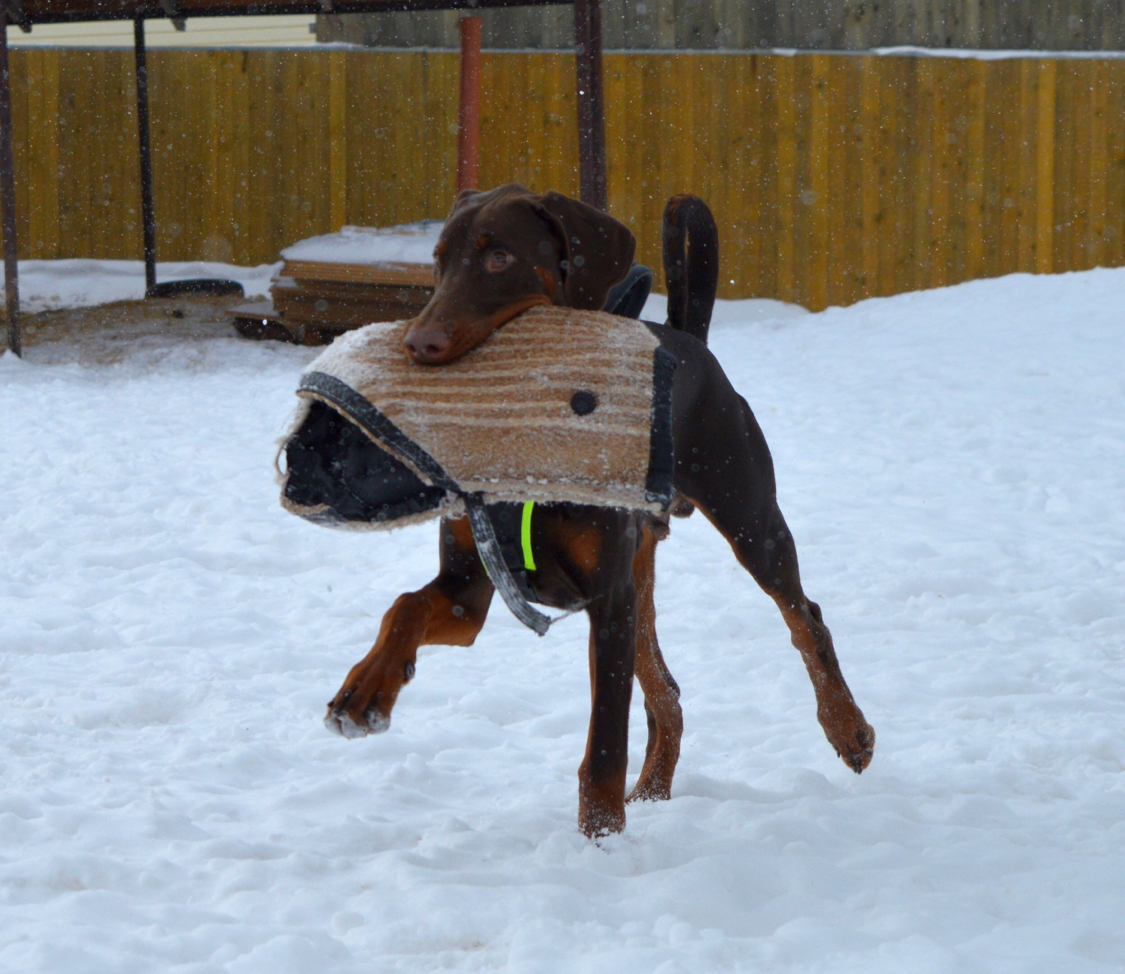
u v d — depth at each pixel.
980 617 5.96
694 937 2.77
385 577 6.47
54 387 11.19
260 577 6.54
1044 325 13.12
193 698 4.79
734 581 6.51
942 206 16.09
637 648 3.93
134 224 17.17
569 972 2.61
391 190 16.81
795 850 3.31
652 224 16.39
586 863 3.19
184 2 14.24
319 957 2.64
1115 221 16.09
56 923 2.80
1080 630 5.75
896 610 6.08
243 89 16.77
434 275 3.27
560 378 3.05
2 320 14.98
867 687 5.02
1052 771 4.14
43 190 17.08
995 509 7.91
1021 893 3.05
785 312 16.16
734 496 3.91
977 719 4.70
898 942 2.73
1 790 3.77
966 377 11.49
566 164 16.39
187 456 8.77
